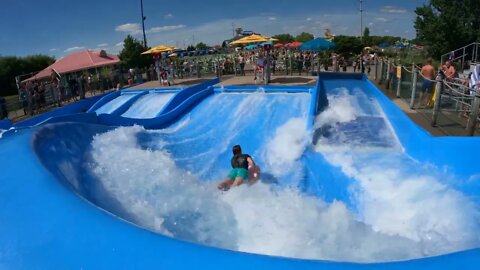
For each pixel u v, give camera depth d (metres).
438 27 36.59
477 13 38.81
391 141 8.74
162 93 17.58
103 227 3.07
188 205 5.34
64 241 3.04
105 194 5.35
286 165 8.21
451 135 7.45
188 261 2.58
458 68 26.38
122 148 8.00
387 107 10.62
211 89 15.18
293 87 14.05
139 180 6.20
